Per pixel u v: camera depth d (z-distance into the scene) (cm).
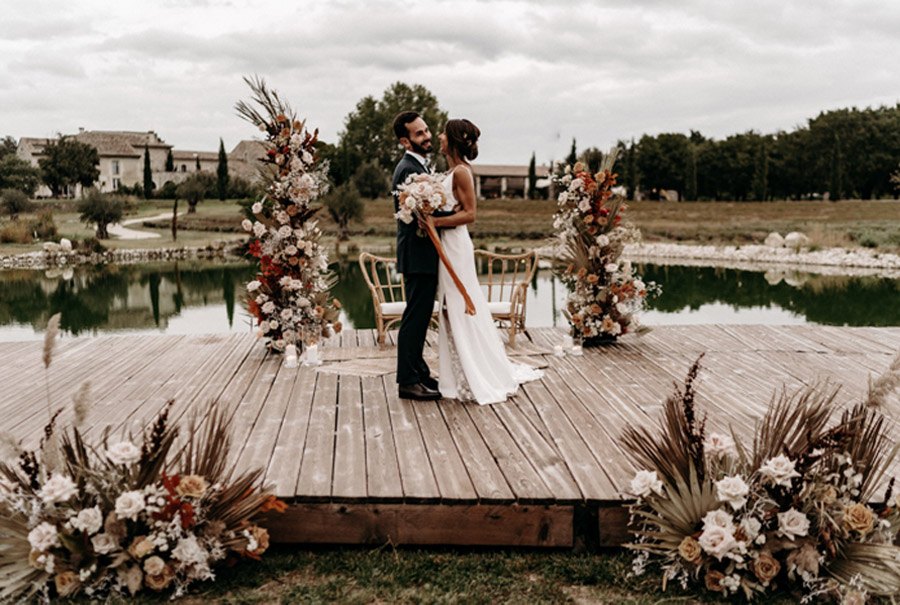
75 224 3562
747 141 6275
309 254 588
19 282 1861
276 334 597
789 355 602
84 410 269
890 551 255
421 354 472
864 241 2530
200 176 4706
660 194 6581
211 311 1373
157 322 1238
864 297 1517
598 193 636
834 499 263
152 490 261
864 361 581
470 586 279
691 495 273
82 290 1705
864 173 6047
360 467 343
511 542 309
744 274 2030
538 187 7006
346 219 3150
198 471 278
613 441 382
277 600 267
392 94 6656
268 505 283
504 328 653
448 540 309
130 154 7262
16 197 3394
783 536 266
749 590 261
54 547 262
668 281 1858
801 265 2286
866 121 6009
